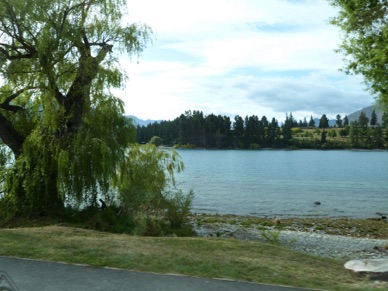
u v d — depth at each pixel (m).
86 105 18.88
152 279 6.09
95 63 18.84
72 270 6.48
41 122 18.86
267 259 8.32
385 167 99.38
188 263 7.27
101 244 8.80
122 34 19.62
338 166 101.94
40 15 17.61
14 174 18.17
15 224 17.06
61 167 17.45
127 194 18.73
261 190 50.50
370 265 7.17
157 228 17.39
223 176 71.38
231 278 6.30
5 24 17.67
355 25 15.11
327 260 9.12
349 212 34.91
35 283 5.75
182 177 68.56
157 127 192.38
